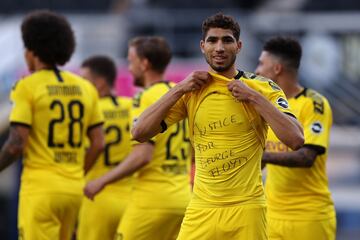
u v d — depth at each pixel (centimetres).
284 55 1574
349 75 3828
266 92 1251
